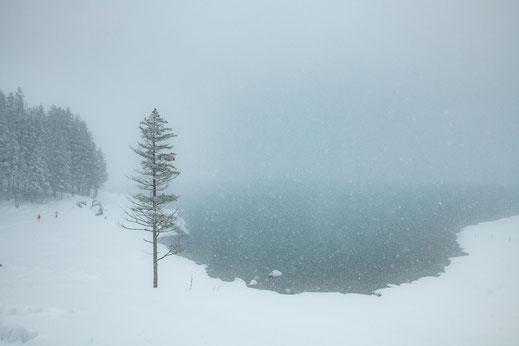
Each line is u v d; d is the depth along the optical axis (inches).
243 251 1967.3
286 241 2282.2
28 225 1809.8
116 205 2583.7
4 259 1217.4
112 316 495.5
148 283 1032.2
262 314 746.8
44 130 2372.0
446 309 921.5
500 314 835.4
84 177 2561.5
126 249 1568.7
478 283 1182.9
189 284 1109.7
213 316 623.8
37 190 2203.5
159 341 407.5
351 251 2010.3
